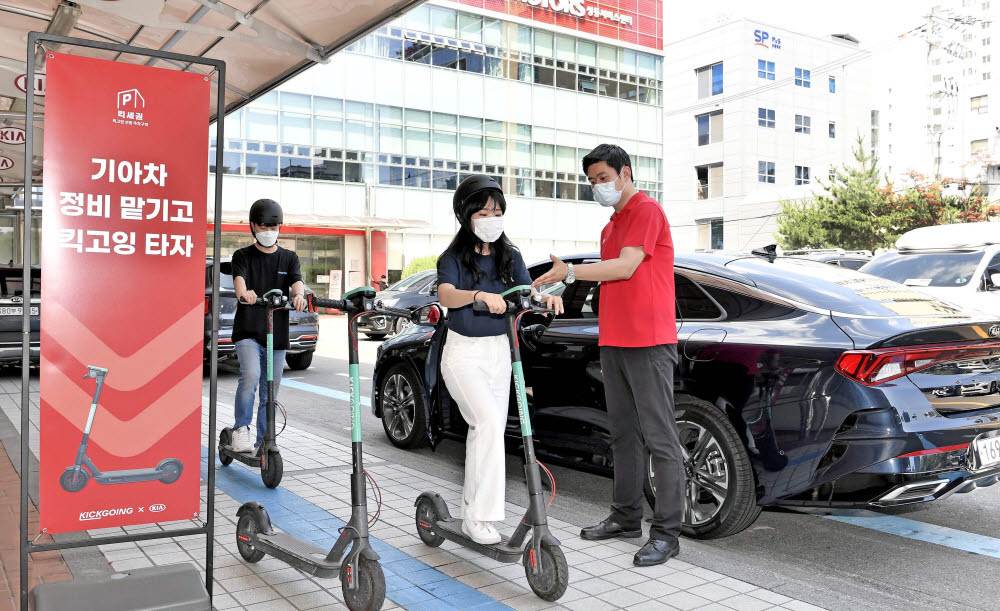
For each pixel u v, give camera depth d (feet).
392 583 11.09
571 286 16.46
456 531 11.55
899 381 11.50
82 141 9.25
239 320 16.99
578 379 15.19
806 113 179.63
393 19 14.55
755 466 12.39
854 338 11.80
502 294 10.45
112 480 9.62
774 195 155.53
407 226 88.12
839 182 142.41
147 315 9.72
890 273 33.94
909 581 11.50
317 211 88.33
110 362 9.56
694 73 176.45
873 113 207.00
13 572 11.32
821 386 11.73
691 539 13.43
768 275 13.84
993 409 12.20
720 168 172.65
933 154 275.39
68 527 9.45
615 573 11.57
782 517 14.85
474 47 98.48
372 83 91.25
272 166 85.40
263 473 16.38
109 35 16.47
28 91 8.85
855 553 12.79
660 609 10.25
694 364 13.23
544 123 104.73
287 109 86.02
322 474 17.60
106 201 9.41
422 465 18.65
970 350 11.97
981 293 30.55
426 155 95.45
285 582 11.12
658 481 12.21
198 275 9.98
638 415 12.34
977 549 12.99
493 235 10.95
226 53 16.72
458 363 11.28
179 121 9.75
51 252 9.17
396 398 20.74
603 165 12.17
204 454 19.70
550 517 14.65
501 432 11.16
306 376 35.58
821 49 182.19
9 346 31.27
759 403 12.32
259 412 17.31
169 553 12.29
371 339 53.31
